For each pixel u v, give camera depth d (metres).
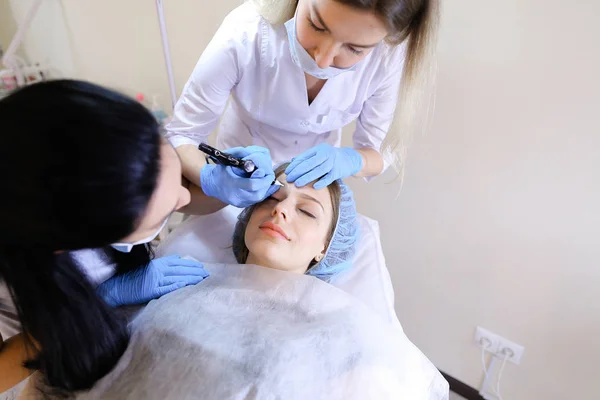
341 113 1.12
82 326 0.65
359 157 1.09
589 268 1.23
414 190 1.49
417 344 1.81
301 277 0.95
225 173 0.93
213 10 1.63
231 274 0.98
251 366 0.72
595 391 1.39
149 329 0.79
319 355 0.77
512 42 1.10
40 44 2.03
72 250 0.57
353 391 0.75
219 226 1.21
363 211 1.67
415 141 1.38
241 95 1.08
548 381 1.49
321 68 0.83
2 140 0.46
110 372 0.75
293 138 1.22
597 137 1.07
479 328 1.58
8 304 0.80
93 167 0.47
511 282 1.41
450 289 1.59
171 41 1.82
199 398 0.69
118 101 0.53
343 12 0.69
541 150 1.17
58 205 0.48
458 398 1.76
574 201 1.17
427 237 1.55
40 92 0.49
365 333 0.85
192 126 1.05
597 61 1.01
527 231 1.30
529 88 1.12
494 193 1.31
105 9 1.82
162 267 0.96
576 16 0.99
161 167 0.57
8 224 0.49
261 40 0.95
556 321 1.37
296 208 1.00
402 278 1.71
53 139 0.46
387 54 0.98
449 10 1.16
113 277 0.90
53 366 0.67
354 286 1.12
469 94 1.23
